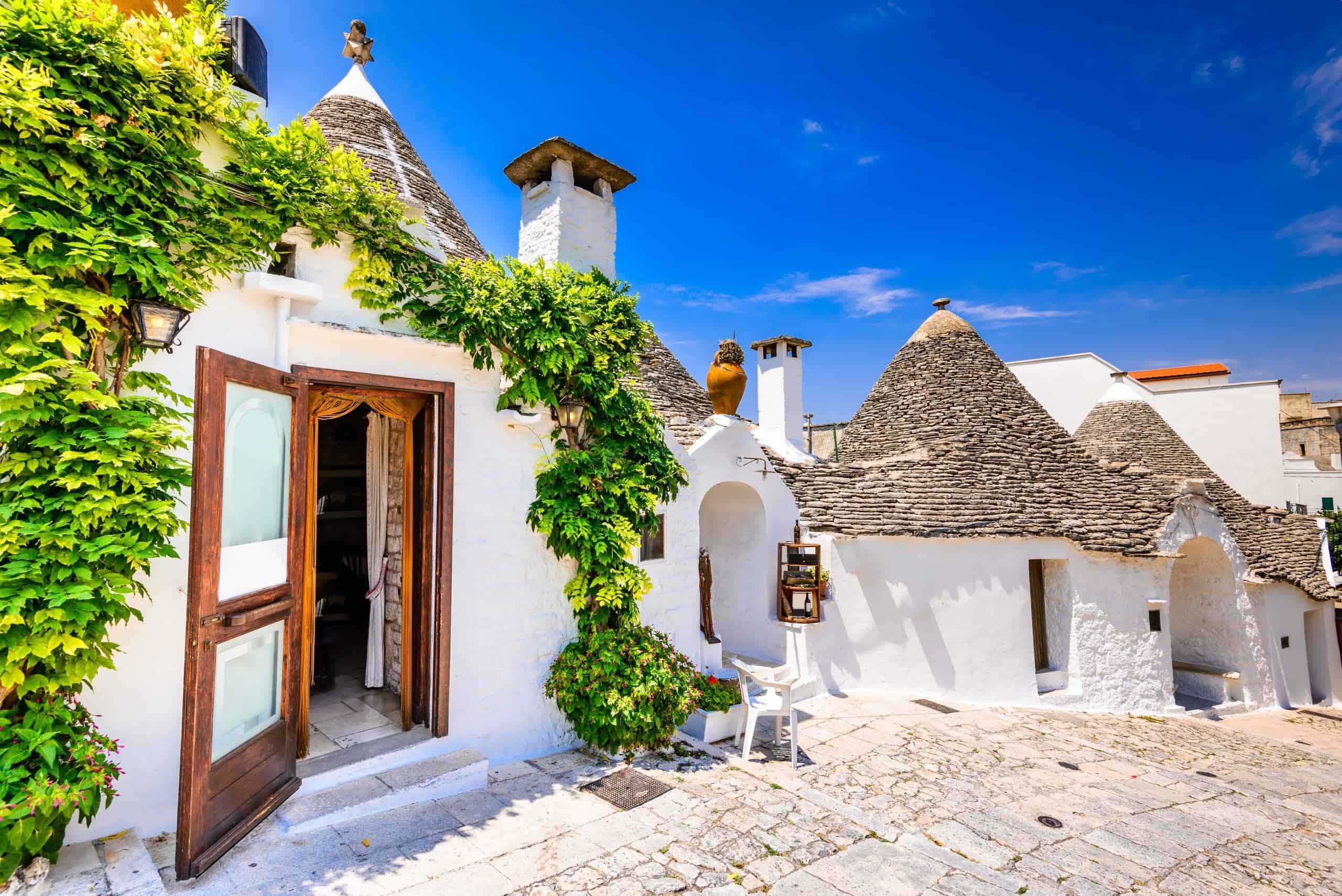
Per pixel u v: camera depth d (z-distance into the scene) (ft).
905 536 33.53
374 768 17.04
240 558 13.83
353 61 28.63
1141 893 15.53
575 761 20.40
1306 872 17.29
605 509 21.38
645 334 24.13
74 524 10.67
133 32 13.08
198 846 12.04
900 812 18.84
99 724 12.69
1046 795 21.31
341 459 31.12
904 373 47.42
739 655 33.17
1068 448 42.73
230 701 13.53
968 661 33.40
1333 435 107.65
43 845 10.91
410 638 19.45
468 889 13.17
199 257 13.88
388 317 17.94
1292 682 42.50
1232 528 44.45
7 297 10.52
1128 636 35.55
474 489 19.49
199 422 12.15
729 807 17.94
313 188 16.03
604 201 31.83
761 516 33.45
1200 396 78.84
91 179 12.26
